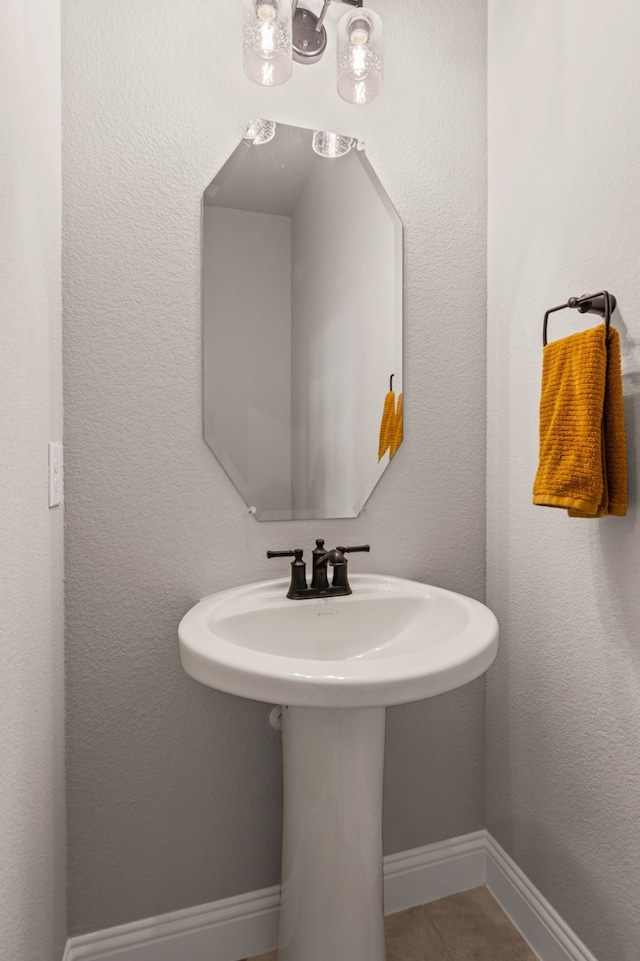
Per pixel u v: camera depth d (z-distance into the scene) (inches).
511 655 55.1
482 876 58.5
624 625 41.8
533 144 51.0
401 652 45.0
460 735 58.2
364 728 41.9
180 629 39.6
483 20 58.0
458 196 57.1
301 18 51.1
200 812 49.6
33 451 34.6
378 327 54.2
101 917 47.1
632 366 40.8
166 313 47.6
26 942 32.9
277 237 51.0
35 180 35.1
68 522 45.3
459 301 57.3
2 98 28.0
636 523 40.6
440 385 56.7
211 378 49.0
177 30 47.7
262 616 44.8
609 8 42.1
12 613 29.9
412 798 56.6
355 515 53.8
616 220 41.9
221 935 49.9
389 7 54.3
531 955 50.1
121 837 47.4
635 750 40.9
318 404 52.4
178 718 48.8
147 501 47.4
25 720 32.7
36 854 35.4
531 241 51.4
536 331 50.9
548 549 49.8
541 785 50.8
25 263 32.6
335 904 42.1
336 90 52.5
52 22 41.0
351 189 53.2
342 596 48.0
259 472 50.6
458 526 57.7
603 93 42.8
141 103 46.7
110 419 46.2
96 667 46.4
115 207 46.0
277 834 51.8
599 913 44.1
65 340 44.7
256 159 50.3
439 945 51.1
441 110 56.3
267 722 51.2
